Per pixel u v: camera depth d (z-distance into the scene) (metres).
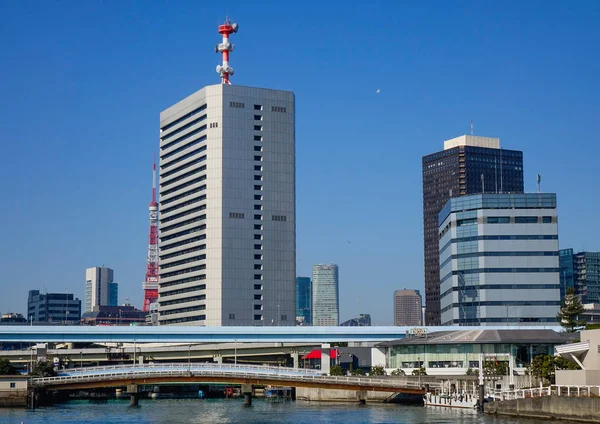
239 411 197.00
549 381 186.75
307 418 170.50
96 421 169.50
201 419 172.50
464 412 178.38
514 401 163.50
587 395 145.12
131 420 172.00
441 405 199.62
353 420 163.38
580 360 162.00
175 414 188.00
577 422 143.12
